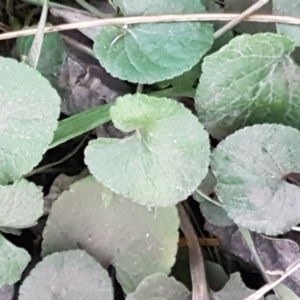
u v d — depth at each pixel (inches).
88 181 8.0
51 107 7.3
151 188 7.5
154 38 7.8
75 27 8.1
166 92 8.6
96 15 8.8
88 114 8.0
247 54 7.3
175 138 7.2
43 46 8.5
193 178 7.4
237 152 7.5
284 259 8.2
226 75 7.4
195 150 7.3
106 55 7.7
